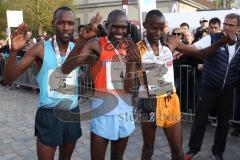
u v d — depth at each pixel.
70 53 2.84
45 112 3.05
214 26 6.03
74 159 4.85
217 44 3.68
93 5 32.41
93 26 2.74
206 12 11.06
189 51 3.66
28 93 10.13
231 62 4.32
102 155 3.25
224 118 4.52
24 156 5.04
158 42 3.42
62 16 2.92
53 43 3.01
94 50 3.08
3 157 5.01
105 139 3.22
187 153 4.70
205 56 3.75
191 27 11.09
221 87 4.39
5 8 28.39
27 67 2.95
